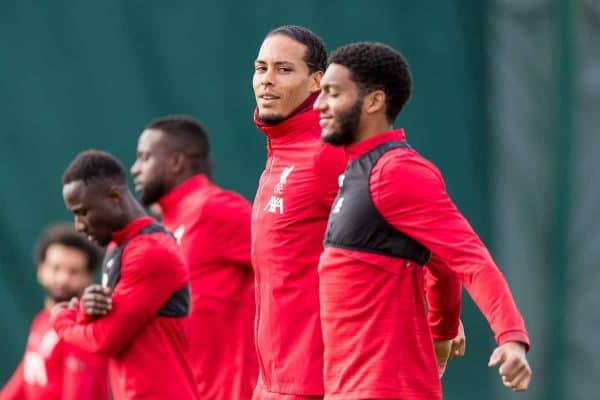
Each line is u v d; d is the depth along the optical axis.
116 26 35.62
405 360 16.91
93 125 35.56
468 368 36.88
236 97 35.88
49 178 35.53
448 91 36.69
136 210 21.97
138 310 21.52
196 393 22.48
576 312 36.94
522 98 36.84
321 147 19.58
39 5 35.53
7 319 35.44
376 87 17.25
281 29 20.59
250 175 35.97
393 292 16.95
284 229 19.66
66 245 28.50
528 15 36.75
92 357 27.33
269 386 19.88
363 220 16.94
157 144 26.47
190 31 35.81
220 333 25.50
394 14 36.22
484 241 37.09
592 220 36.78
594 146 36.72
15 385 28.50
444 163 36.84
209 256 25.52
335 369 17.23
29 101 35.50
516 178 36.97
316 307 19.56
